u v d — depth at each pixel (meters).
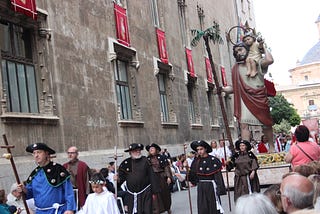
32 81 14.39
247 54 17.16
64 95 15.38
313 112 117.31
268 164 17.38
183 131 27.83
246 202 3.28
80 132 15.99
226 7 46.59
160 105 24.88
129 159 10.95
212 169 10.48
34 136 13.48
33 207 9.52
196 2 35.69
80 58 16.73
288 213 3.71
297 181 3.70
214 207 10.41
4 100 12.45
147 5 24.81
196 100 31.69
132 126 20.47
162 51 25.77
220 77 39.88
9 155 6.88
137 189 10.68
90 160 16.11
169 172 12.85
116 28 20.17
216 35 22.08
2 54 13.11
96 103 17.44
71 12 16.55
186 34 32.22
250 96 16.97
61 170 7.35
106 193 9.36
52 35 15.16
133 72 21.59
